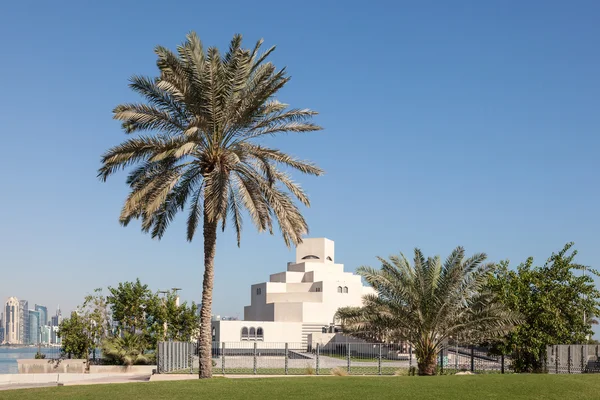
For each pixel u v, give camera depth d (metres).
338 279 86.75
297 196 27.36
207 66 25.61
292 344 76.38
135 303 52.06
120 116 25.91
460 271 30.25
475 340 31.31
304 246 90.19
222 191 25.70
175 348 37.69
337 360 47.06
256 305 87.06
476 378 24.58
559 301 36.88
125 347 48.50
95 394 21.16
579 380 24.47
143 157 27.17
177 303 60.81
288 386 22.47
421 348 31.03
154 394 21.05
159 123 27.02
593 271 37.84
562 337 37.53
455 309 30.36
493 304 30.92
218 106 26.41
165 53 26.30
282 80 27.03
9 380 39.69
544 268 38.44
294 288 85.56
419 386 22.58
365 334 31.86
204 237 27.66
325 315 81.06
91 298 50.94
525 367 36.62
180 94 25.88
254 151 27.09
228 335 75.00
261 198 28.25
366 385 22.70
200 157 27.48
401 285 30.39
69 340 48.44
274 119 27.92
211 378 25.83
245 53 26.20
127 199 26.28
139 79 26.50
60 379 40.53
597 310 37.56
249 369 38.25
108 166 26.72
